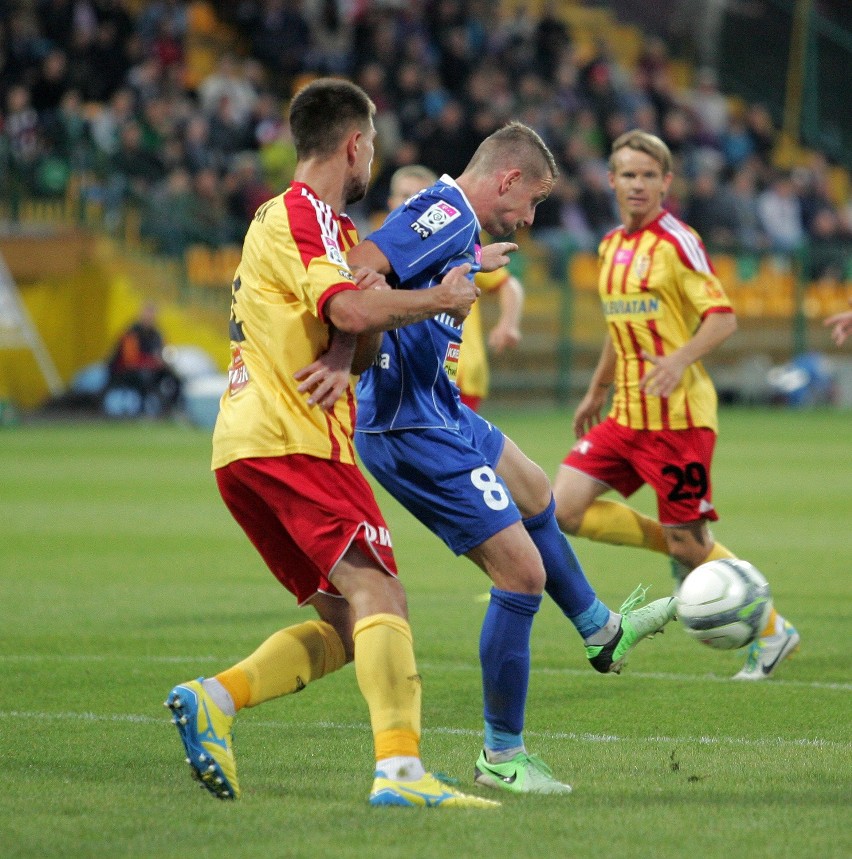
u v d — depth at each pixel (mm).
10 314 81438
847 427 78938
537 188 16703
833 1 125062
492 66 101000
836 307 101625
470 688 21156
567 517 25219
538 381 91562
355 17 96312
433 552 37031
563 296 91875
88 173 85625
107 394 80188
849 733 18297
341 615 15922
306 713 19562
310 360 15078
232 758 14789
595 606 18062
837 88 123188
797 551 36031
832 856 12742
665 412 24391
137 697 20359
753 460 60781
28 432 73500
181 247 86125
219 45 100562
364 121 15539
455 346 16547
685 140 106312
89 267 83938
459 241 16031
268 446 14953
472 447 16422
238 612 27781
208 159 88000
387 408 16281
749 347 97250
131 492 48938
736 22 123688
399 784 14531
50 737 17844
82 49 87438
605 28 122062
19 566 33750
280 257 14891
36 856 12781
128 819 14031
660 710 19719
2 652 23797
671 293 24516
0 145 85125
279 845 13094
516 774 15516
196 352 82750
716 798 14961
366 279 15219
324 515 14844
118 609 28062
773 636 21844
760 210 103125
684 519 24641
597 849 12969
